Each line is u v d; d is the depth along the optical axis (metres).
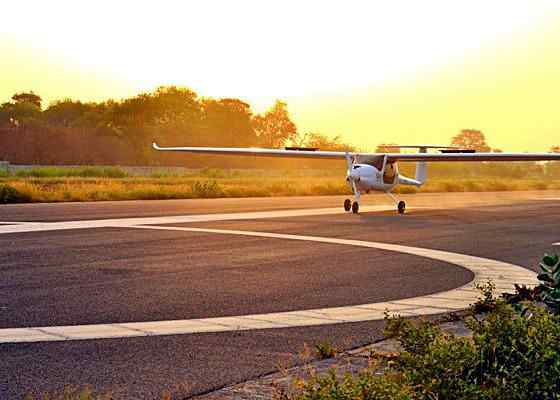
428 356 9.36
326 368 12.41
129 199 66.88
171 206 55.84
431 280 22.48
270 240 32.81
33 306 17.25
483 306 17.39
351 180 52.69
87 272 22.64
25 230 34.72
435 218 49.09
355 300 18.88
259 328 15.45
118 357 12.92
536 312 11.33
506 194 97.69
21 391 10.89
